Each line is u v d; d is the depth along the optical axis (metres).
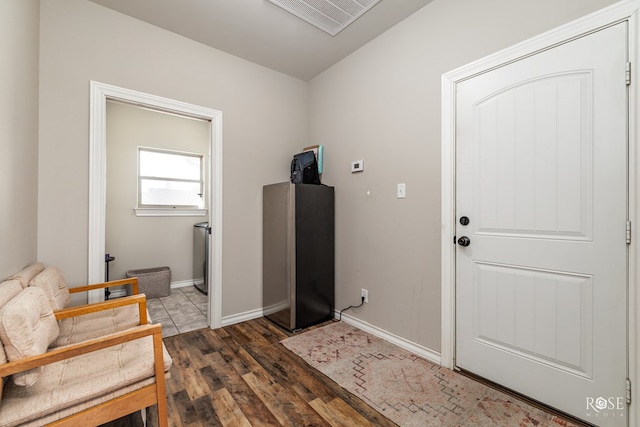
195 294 3.55
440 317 1.92
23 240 1.52
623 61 1.25
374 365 1.89
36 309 1.12
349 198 2.63
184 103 2.37
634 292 1.22
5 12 1.27
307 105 3.20
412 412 1.46
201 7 2.04
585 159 1.36
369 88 2.45
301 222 2.51
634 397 1.22
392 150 2.25
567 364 1.41
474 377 1.75
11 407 0.93
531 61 1.52
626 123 1.25
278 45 2.50
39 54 1.78
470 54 1.77
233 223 2.64
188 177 4.05
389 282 2.26
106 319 1.67
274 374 1.79
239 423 1.38
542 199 1.49
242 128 2.70
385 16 2.13
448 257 1.86
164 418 1.16
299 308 2.48
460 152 1.83
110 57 2.04
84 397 1.01
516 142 1.58
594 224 1.33
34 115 1.70
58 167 1.85
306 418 1.42
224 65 2.59
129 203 3.54
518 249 1.58
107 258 2.95
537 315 1.51
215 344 2.20
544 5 1.47
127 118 3.54
